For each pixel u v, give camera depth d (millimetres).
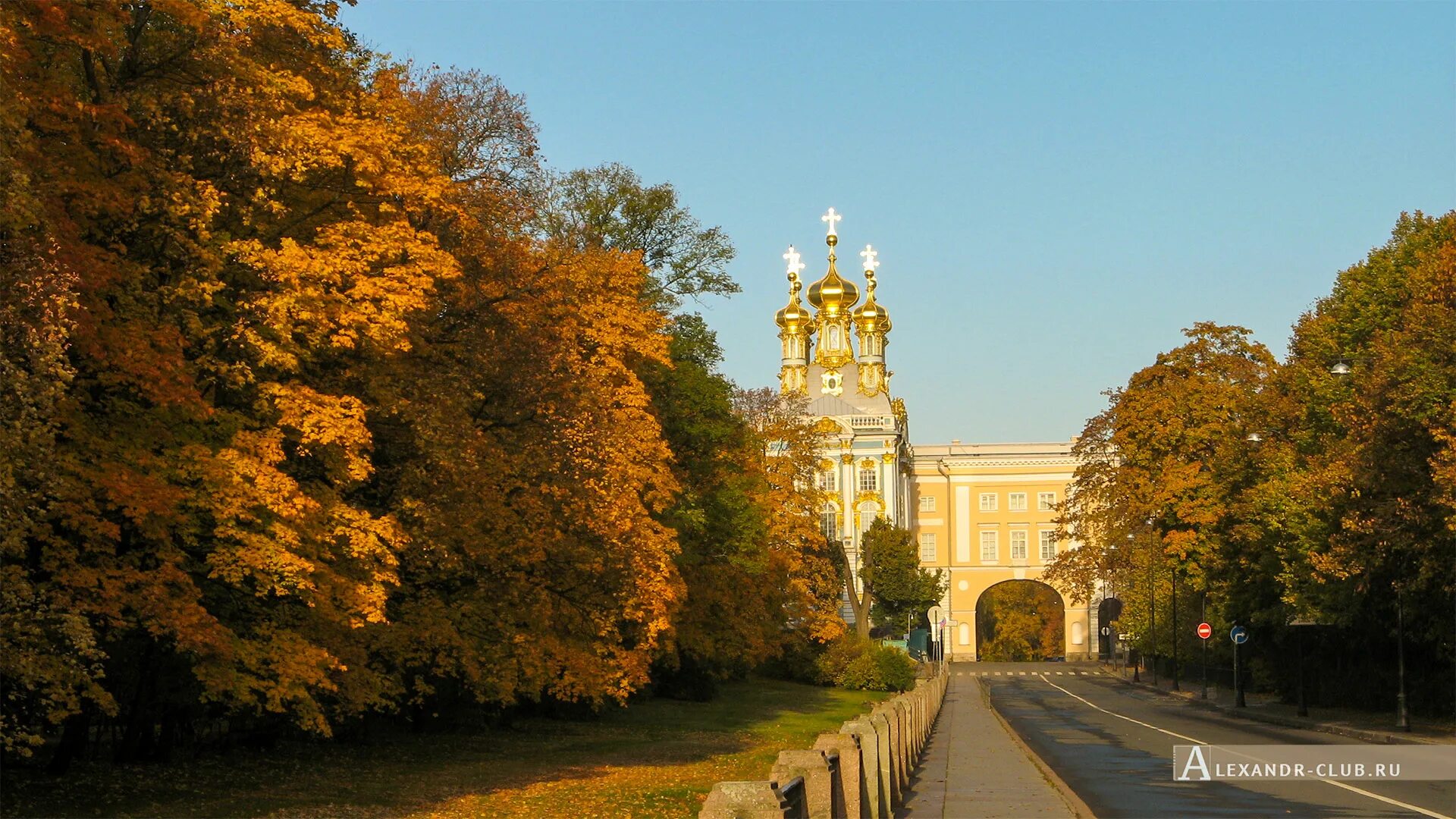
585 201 48062
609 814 20766
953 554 139125
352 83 25844
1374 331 43344
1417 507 35406
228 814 19625
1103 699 68500
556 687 30656
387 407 23516
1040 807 20172
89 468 18625
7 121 16875
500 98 29797
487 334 27016
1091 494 68438
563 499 28859
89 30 19375
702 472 48250
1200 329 65562
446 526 25297
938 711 51250
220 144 21594
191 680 24078
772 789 9391
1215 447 60844
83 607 18125
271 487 19859
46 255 17016
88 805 19953
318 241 22406
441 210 24938
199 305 20766
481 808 21453
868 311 131375
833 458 125500
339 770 26641
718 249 49656
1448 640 41875
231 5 22047
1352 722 45594
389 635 26047
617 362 35469
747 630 54031
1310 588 43938
